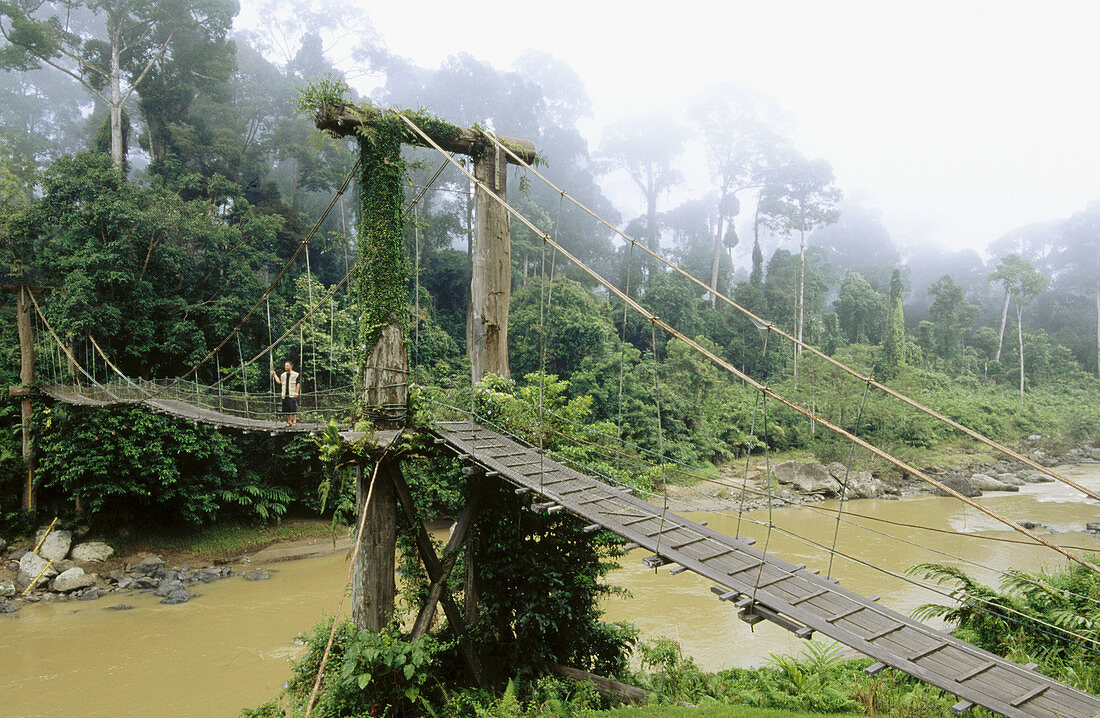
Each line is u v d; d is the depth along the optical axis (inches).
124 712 404.8
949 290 2261.3
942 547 785.6
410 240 1455.5
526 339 1270.9
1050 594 302.7
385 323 339.0
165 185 1016.2
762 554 256.4
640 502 302.0
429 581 352.5
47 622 555.8
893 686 271.6
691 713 248.8
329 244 1267.2
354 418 341.7
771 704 268.8
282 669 468.1
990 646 293.6
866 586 622.8
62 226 782.5
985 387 2118.6
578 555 365.1
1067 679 248.2
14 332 802.8
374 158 347.3
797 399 1547.7
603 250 2208.4
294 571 722.8
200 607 600.4
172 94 1173.1
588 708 291.6
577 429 398.3
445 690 319.3
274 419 550.3
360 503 336.8
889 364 1835.6
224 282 909.2
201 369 856.9
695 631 522.3
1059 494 1207.6
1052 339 2632.9
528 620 346.3
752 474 1230.3
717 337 1894.7
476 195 403.5
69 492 712.4
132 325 774.5
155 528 757.3
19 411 732.7
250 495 824.9
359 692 291.6
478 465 314.7
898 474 1295.5
